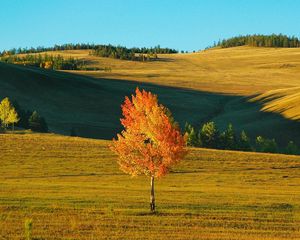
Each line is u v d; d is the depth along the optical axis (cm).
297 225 4775
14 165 8075
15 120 13712
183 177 7762
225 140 13338
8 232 4191
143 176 7756
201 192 6481
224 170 8312
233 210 5338
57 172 7756
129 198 5875
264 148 13200
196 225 4647
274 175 8069
